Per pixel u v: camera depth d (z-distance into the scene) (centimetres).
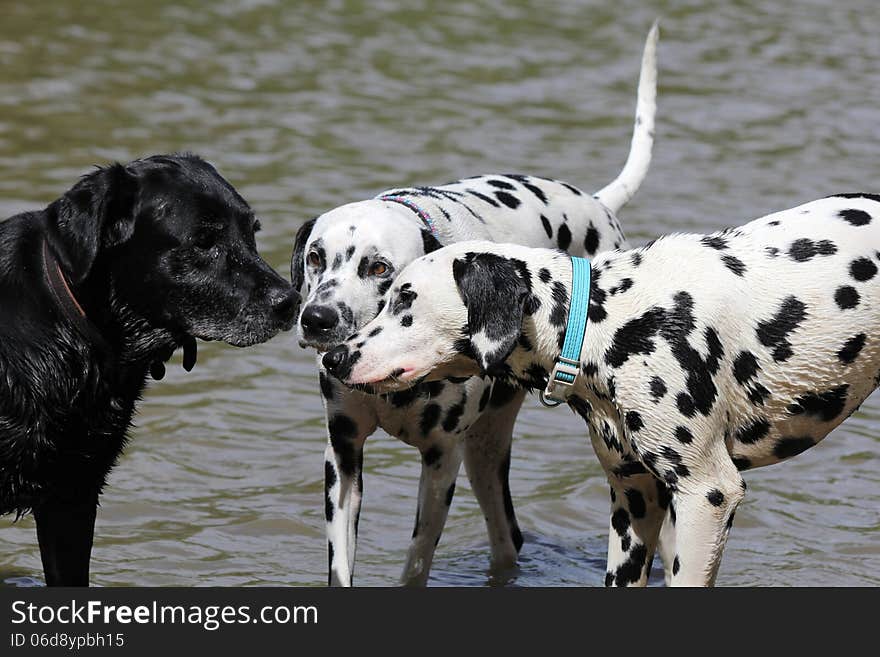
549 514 1271
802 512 1259
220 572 1127
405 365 924
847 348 951
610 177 2367
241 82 3031
